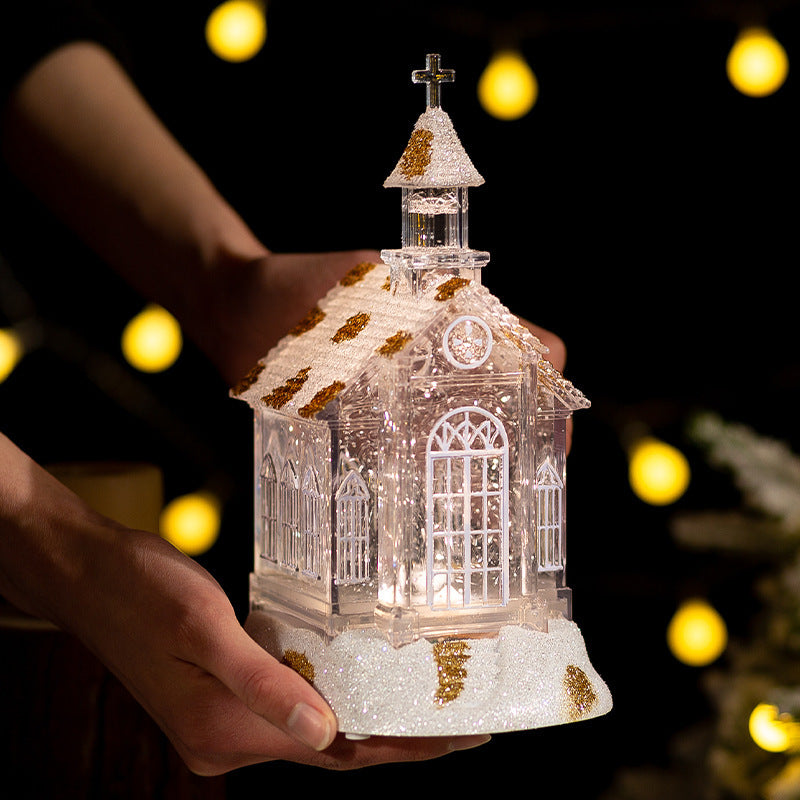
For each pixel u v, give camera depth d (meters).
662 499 1.49
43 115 1.27
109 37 1.30
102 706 1.14
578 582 1.91
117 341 1.93
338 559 1.01
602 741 1.78
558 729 1.76
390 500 1.01
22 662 1.13
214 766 1.04
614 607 1.90
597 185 1.85
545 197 1.87
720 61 1.79
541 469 1.04
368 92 1.86
